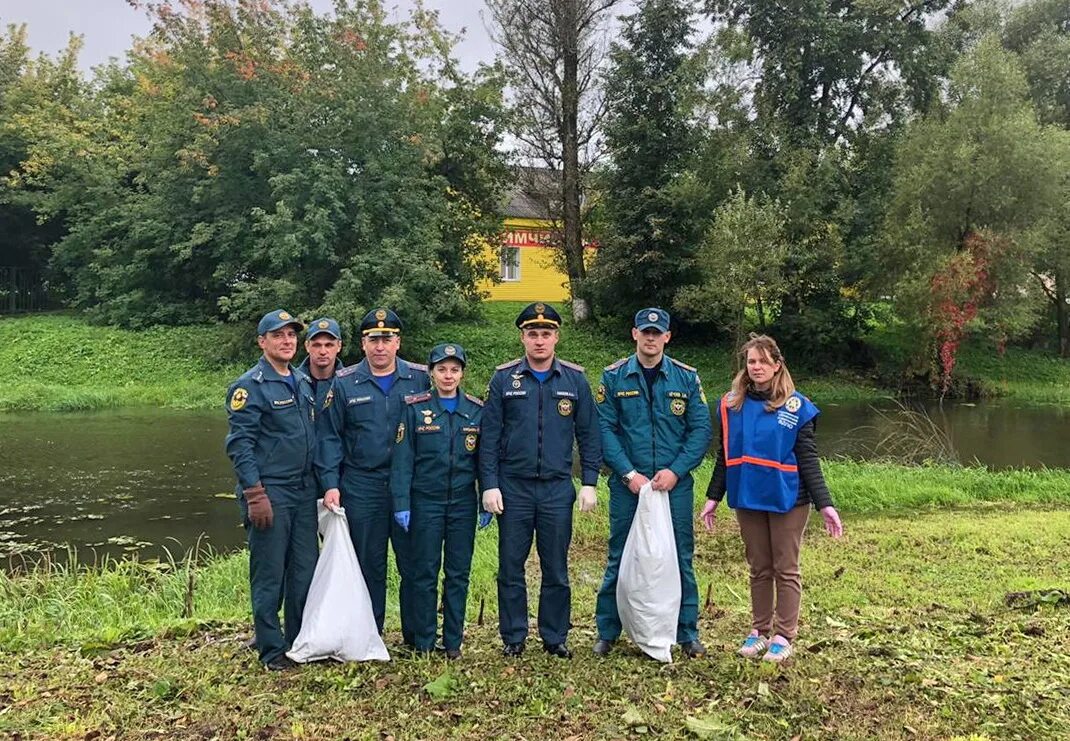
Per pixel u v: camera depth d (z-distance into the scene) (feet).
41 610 19.10
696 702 12.33
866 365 84.12
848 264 79.25
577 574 22.44
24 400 59.26
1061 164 71.67
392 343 14.65
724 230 71.46
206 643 15.31
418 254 70.85
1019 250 73.67
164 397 62.64
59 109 84.58
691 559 14.87
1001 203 73.05
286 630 14.65
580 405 14.78
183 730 11.44
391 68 70.59
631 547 14.33
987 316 77.41
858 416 62.39
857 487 33.58
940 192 74.95
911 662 13.79
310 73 70.13
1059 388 80.43
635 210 79.51
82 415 56.95
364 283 69.15
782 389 14.15
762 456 14.14
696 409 14.70
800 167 75.97
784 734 11.30
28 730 11.41
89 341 72.64
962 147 72.23
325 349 14.94
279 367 14.14
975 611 18.08
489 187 85.15
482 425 14.61
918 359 77.20
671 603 14.17
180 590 20.48
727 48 80.53
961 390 76.89
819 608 18.72
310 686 12.96
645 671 13.60
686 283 81.71
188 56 70.54
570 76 85.51
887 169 83.76
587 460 14.80
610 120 81.46
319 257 67.67
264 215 65.98
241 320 76.07
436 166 81.92
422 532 14.42
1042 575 21.72
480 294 88.99
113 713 11.93
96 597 19.95
